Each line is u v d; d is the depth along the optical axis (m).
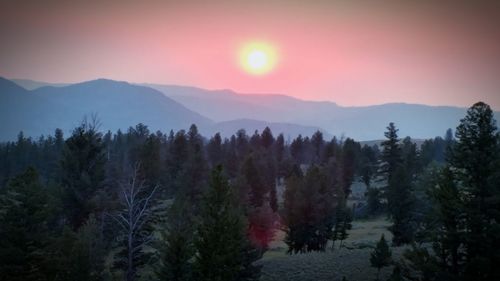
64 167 54.03
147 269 54.53
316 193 62.00
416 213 62.69
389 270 46.94
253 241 46.66
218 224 33.06
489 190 29.30
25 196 36.59
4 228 35.22
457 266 30.00
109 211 54.56
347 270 48.41
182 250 35.31
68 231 39.34
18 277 34.50
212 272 32.25
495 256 27.80
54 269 36.12
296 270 50.12
